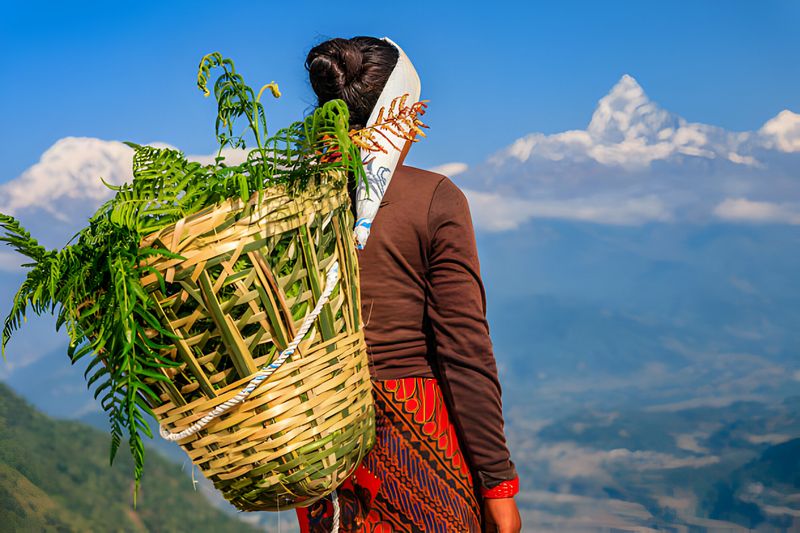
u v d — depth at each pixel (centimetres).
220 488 120
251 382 111
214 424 113
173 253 105
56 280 110
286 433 113
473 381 136
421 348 140
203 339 109
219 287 107
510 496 139
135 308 106
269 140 113
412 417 138
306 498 120
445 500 138
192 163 120
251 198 109
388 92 140
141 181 117
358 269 126
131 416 104
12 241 116
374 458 138
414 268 138
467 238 139
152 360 107
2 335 118
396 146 137
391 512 138
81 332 112
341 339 117
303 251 112
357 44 146
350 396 118
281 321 111
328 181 116
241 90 116
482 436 137
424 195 139
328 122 117
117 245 107
